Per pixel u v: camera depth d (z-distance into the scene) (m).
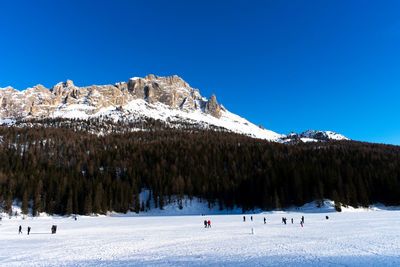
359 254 20.53
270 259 19.66
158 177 118.81
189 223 58.56
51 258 22.66
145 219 77.56
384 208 87.38
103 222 67.81
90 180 108.94
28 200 90.25
